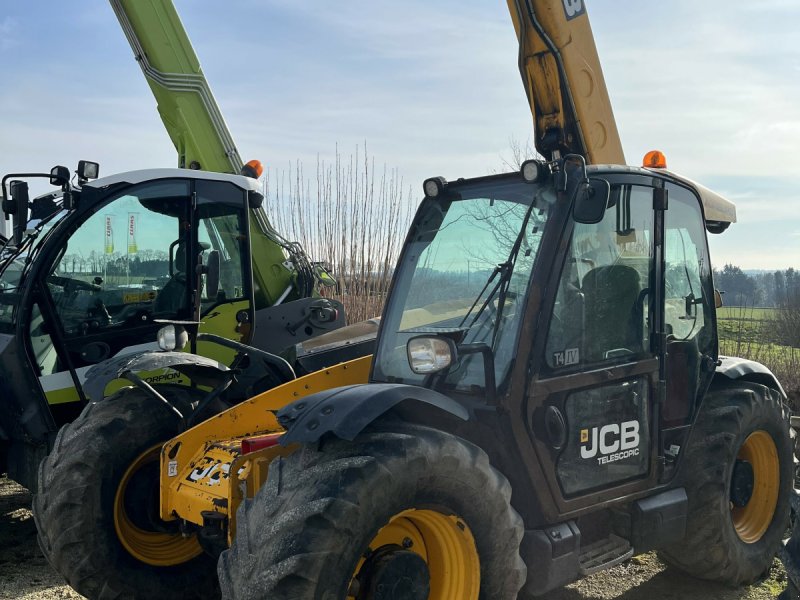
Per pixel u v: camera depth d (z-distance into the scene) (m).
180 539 3.82
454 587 2.66
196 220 5.30
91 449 3.55
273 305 6.10
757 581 3.99
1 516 5.30
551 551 2.84
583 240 3.06
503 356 2.85
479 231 3.08
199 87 6.09
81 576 3.49
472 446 2.67
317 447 2.53
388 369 3.17
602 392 3.13
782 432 4.07
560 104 4.29
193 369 3.91
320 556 2.28
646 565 4.18
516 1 4.18
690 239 3.66
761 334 9.17
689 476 3.65
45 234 4.92
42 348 4.71
